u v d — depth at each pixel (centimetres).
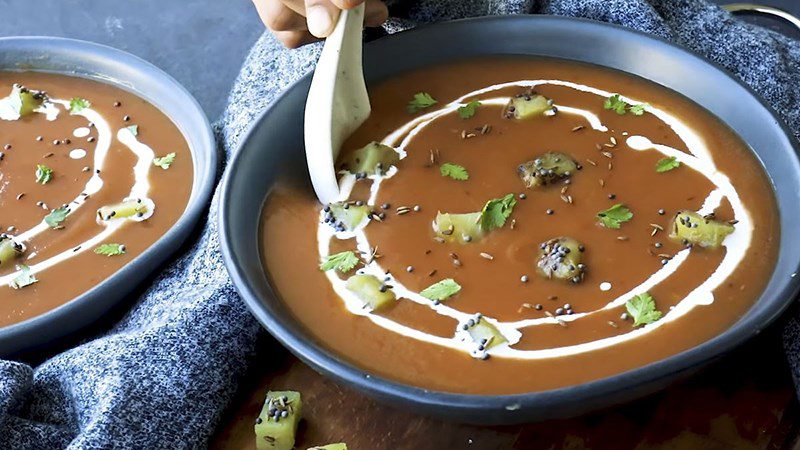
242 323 60
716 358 51
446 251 59
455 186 63
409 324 57
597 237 59
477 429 57
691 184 62
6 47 77
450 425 57
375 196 63
